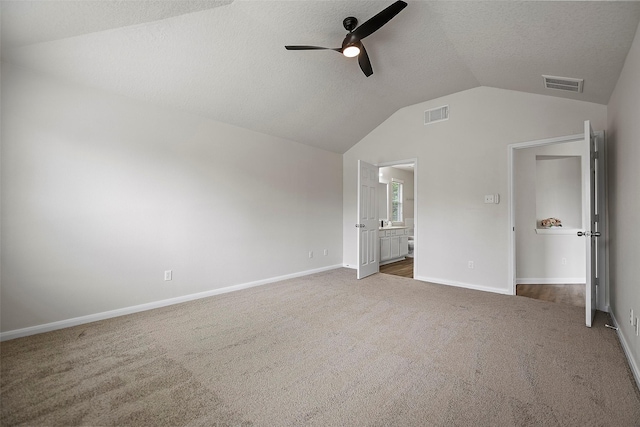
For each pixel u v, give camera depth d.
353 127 4.76
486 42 2.58
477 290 3.83
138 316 2.88
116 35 2.29
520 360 2.00
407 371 1.88
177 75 2.84
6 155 2.31
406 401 1.58
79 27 2.12
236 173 3.87
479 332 2.48
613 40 2.01
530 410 1.49
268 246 4.27
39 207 2.45
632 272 2.02
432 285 4.10
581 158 4.52
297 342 2.31
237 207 3.88
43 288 2.47
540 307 3.13
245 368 1.92
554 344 2.24
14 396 1.62
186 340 2.34
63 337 2.38
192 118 3.43
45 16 1.93
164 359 2.04
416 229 4.46
